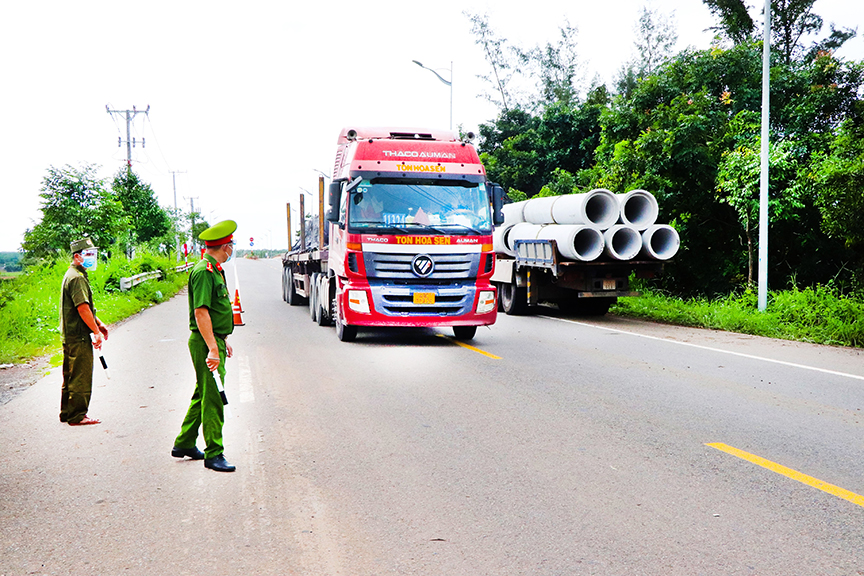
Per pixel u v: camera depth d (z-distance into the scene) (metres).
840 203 14.13
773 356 10.11
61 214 24.41
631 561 3.47
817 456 5.20
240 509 4.24
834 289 14.67
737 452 5.31
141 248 38.00
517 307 16.59
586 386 7.88
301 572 3.39
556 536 3.78
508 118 37.72
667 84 21.30
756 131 17.98
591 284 14.83
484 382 8.12
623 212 14.66
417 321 10.99
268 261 86.00
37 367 9.86
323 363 9.50
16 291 18.44
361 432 5.95
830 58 19.48
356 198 10.99
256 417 6.50
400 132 12.15
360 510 4.19
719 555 3.53
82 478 4.86
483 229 11.26
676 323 14.72
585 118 32.75
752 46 21.44
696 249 19.97
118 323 15.50
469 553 3.58
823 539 3.72
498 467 4.98
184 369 9.28
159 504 4.34
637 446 5.48
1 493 4.57
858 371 8.85
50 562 3.54
